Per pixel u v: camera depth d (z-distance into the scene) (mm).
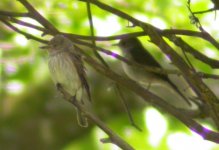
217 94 13797
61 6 12422
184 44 7602
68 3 12359
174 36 7539
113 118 15391
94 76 15203
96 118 6680
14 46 13273
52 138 15547
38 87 15578
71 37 7980
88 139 15836
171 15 11445
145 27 7250
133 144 15141
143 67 7758
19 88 14844
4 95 15242
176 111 7277
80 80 9555
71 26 12539
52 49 9531
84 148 15781
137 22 7488
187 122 7102
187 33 7527
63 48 9477
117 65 13977
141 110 15195
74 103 7746
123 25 11969
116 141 6555
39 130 15555
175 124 14953
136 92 7535
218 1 7453
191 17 7559
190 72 7102
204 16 10797
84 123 9180
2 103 15445
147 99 7453
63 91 8008
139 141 15141
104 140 6578
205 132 6980
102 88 15258
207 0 10820
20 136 15453
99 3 7691
